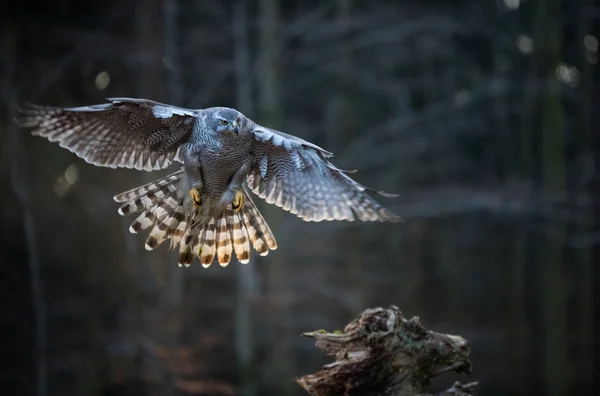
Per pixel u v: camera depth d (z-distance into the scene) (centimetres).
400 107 2752
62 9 2256
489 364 2714
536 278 2855
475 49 3012
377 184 2756
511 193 2459
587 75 2503
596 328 2698
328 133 2775
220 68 2289
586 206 2406
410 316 2827
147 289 2120
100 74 2206
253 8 2527
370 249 2864
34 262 2112
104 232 2228
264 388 2234
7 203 2227
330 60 2639
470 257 3103
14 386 2138
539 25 2400
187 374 2055
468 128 2862
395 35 2608
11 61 2156
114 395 2095
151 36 2080
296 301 2316
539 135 2742
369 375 688
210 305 2239
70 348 2180
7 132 2138
